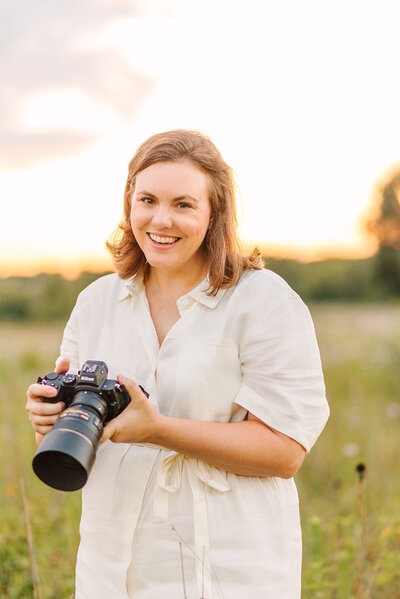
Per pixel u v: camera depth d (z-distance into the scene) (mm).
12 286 21406
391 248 41531
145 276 1903
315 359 1770
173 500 1726
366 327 12898
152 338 1812
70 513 3324
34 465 1434
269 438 1692
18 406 5578
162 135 1775
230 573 1689
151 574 1718
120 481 1756
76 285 18469
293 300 1775
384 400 6785
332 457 4637
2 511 3273
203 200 1735
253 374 1751
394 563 2771
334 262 40750
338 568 2736
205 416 1743
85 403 1533
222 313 1764
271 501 1765
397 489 3912
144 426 1604
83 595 1815
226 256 1789
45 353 9953
